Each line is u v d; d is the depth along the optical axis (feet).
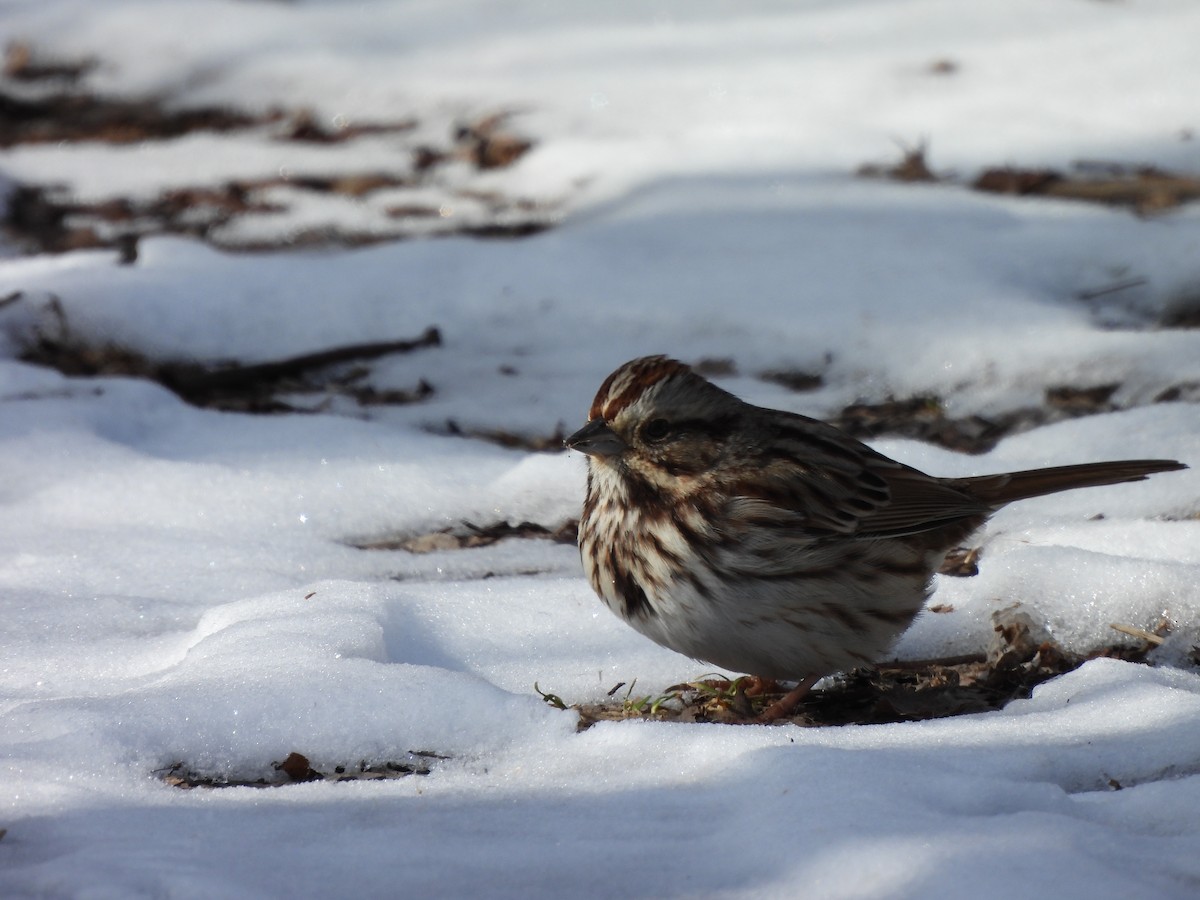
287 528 34.99
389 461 38.40
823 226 52.85
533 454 38.86
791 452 27.40
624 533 27.17
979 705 27.04
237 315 48.34
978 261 49.73
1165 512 34.42
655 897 17.39
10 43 74.84
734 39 70.33
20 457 37.60
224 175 63.00
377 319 48.78
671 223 53.93
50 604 29.86
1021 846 17.37
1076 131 59.00
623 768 21.83
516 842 18.90
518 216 57.57
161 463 37.42
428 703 23.52
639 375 27.17
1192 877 17.25
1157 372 42.88
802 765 20.08
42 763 21.85
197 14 76.43
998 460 37.24
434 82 69.67
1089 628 28.78
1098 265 49.65
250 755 22.84
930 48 66.95
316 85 70.38
